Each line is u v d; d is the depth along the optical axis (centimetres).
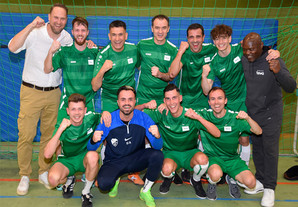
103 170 306
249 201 329
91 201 311
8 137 514
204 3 504
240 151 361
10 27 479
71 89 333
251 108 321
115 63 333
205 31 493
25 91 336
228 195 343
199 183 333
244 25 495
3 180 368
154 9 503
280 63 303
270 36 501
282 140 539
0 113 509
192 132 326
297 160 446
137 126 314
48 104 344
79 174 389
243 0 504
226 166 328
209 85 335
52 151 291
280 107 316
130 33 491
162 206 314
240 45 329
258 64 308
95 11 497
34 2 492
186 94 371
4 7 491
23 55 488
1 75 494
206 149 336
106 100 354
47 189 348
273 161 318
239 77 333
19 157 339
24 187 334
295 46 525
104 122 308
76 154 325
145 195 312
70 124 300
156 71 325
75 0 493
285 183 373
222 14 509
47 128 355
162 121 326
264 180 325
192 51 345
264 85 309
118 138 313
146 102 360
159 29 329
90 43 337
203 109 337
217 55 332
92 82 320
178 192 346
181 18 486
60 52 324
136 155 318
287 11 514
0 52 486
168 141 336
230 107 345
